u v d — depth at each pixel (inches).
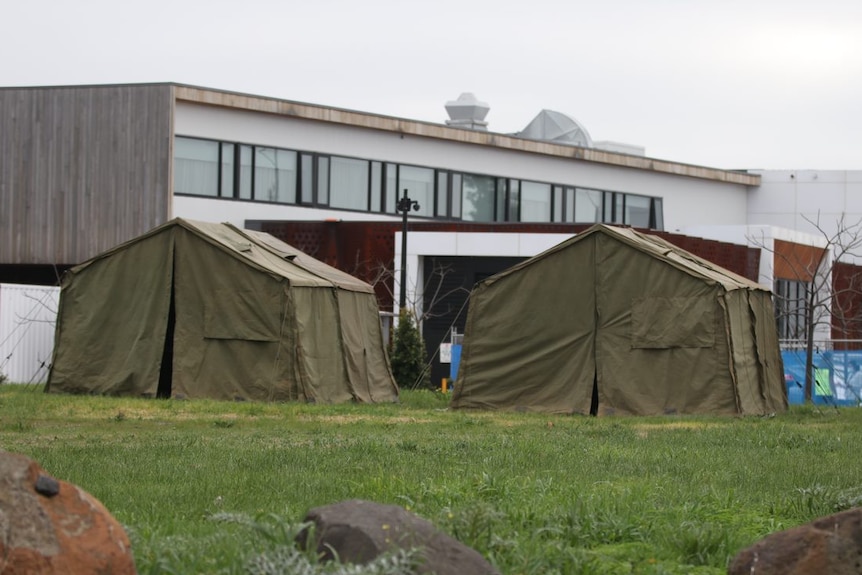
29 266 1530.5
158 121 1449.3
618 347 800.3
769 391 857.5
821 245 1733.5
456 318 1469.0
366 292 969.5
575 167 1879.9
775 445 569.6
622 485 396.2
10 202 1477.6
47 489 211.0
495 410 822.5
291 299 839.1
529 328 822.5
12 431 583.5
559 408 805.2
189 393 847.1
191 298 859.4
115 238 1451.8
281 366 836.6
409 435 585.9
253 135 1555.1
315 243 1508.4
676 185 2017.7
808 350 1056.8
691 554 286.4
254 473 413.1
